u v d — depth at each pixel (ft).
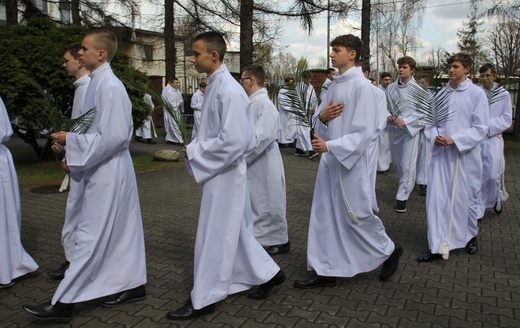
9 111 27.45
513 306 11.89
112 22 48.01
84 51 11.37
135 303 11.85
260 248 11.91
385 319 11.12
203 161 10.71
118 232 11.37
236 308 11.59
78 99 13.74
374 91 11.97
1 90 26.27
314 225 12.98
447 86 15.61
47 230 17.94
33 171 29.32
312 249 12.94
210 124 11.07
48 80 27.04
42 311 10.41
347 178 12.16
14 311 11.43
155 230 18.25
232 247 11.01
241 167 11.19
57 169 29.99
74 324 10.76
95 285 11.16
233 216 11.03
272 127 14.71
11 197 12.61
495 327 10.81
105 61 11.59
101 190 10.94
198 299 10.76
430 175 15.26
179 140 46.44
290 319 11.08
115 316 11.15
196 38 11.03
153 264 14.62
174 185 26.91
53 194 23.75
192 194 24.66
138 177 29.27
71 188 12.50
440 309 11.66
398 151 21.74
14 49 27.04
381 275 13.28
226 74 11.16
